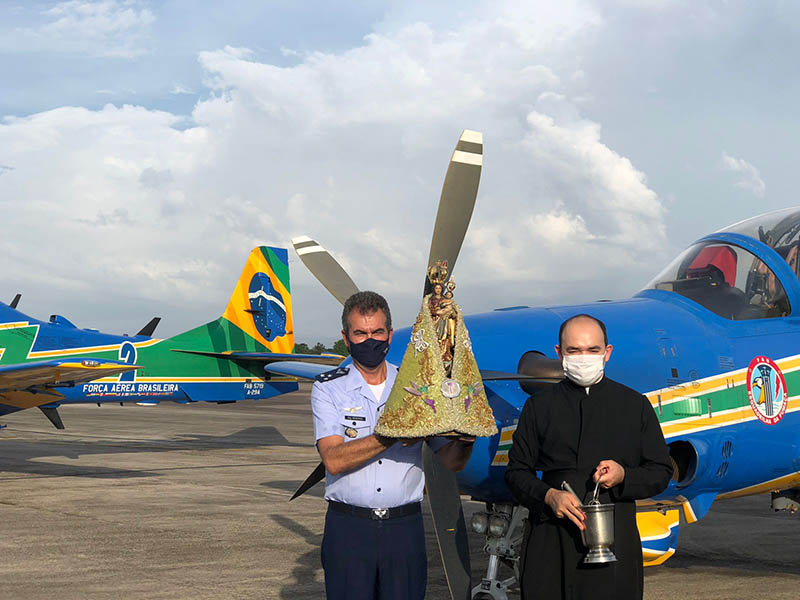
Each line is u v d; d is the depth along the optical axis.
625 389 2.64
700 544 6.36
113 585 4.96
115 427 19.83
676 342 4.46
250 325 18.34
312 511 7.90
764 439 4.60
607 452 2.56
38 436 17.11
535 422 2.69
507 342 4.22
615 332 4.41
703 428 4.39
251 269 18.62
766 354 4.68
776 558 5.83
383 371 2.65
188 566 5.50
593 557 2.44
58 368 10.80
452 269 2.95
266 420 22.64
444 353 2.43
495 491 4.07
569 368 2.62
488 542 4.22
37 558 5.72
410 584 2.58
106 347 15.59
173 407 30.00
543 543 2.64
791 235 5.06
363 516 2.55
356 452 2.41
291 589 4.89
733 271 4.95
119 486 9.64
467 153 3.00
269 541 6.40
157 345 16.42
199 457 13.20
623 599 2.53
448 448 2.58
